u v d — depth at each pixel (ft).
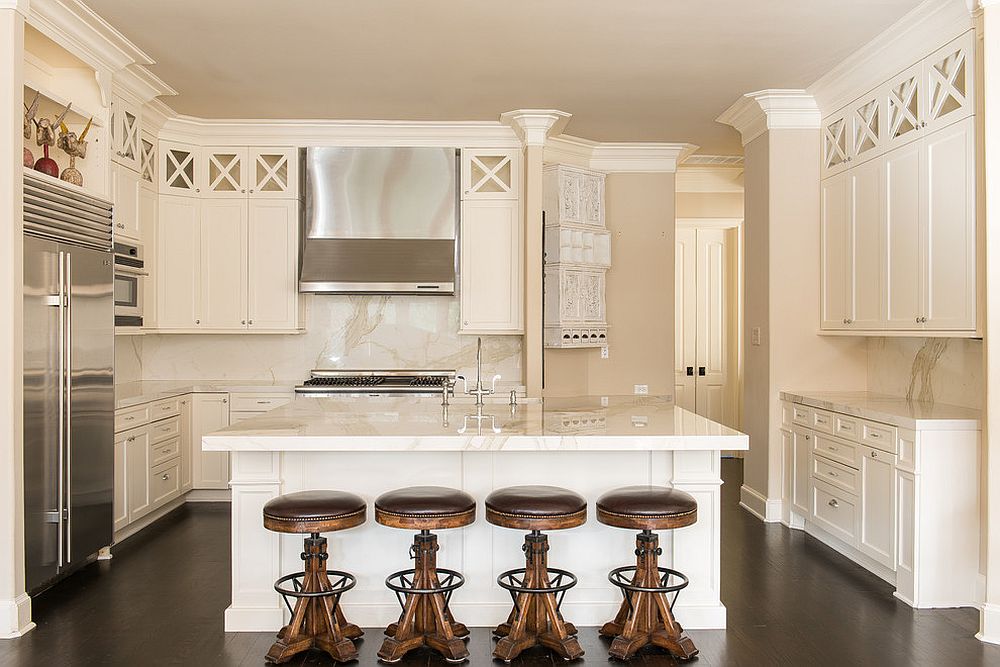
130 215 18.13
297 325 21.18
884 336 16.38
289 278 21.03
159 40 15.15
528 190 20.31
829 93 17.42
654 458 12.07
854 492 14.84
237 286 20.98
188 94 18.52
